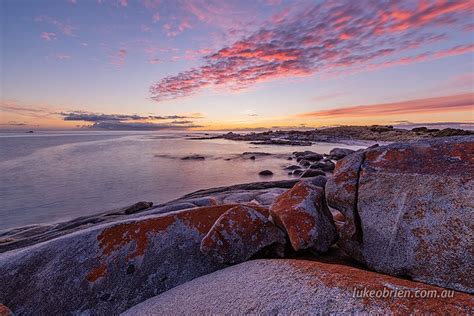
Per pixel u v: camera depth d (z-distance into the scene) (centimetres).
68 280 495
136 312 404
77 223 1246
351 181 454
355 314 256
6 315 400
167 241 558
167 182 2769
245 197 1349
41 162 4119
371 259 406
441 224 346
